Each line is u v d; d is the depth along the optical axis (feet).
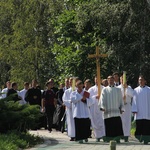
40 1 209.97
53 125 103.96
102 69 156.46
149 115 82.17
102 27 144.36
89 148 71.41
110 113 79.36
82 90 82.12
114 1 146.61
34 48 207.00
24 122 81.30
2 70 229.04
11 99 84.17
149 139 80.79
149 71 141.59
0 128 80.53
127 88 85.25
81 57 165.37
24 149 70.85
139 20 139.54
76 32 167.02
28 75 209.46
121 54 143.54
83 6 149.89
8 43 215.51
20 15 211.41
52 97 102.27
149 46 143.43
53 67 208.64
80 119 80.64
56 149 70.44
